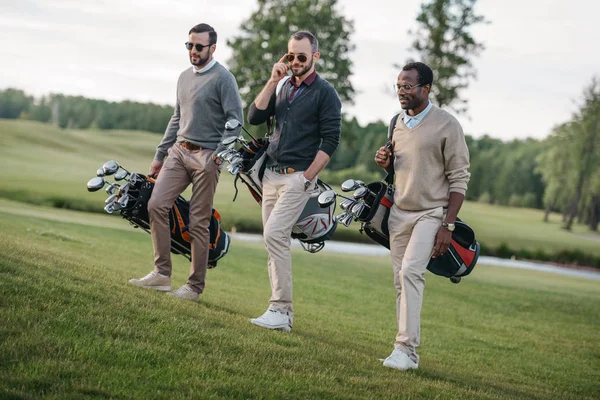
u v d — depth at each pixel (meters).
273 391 3.78
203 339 4.52
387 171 5.43
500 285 16.45
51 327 4.04
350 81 51.25
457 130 5.11
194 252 6.24
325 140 5.61
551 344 8.90
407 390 4.36
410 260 5.11
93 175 40.75
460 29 47.19
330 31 49.94
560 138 63.91
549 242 41.28
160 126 116.06
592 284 21.28
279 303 5.66
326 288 11.88
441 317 10.24
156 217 6.08
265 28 49.94
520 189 89.62
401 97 5.14
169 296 5.96
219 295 8.28
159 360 3.94
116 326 4.34
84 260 8.18
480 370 6.35
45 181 34.62
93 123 114.75
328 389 4.01
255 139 5.81
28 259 5.92
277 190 5.73
